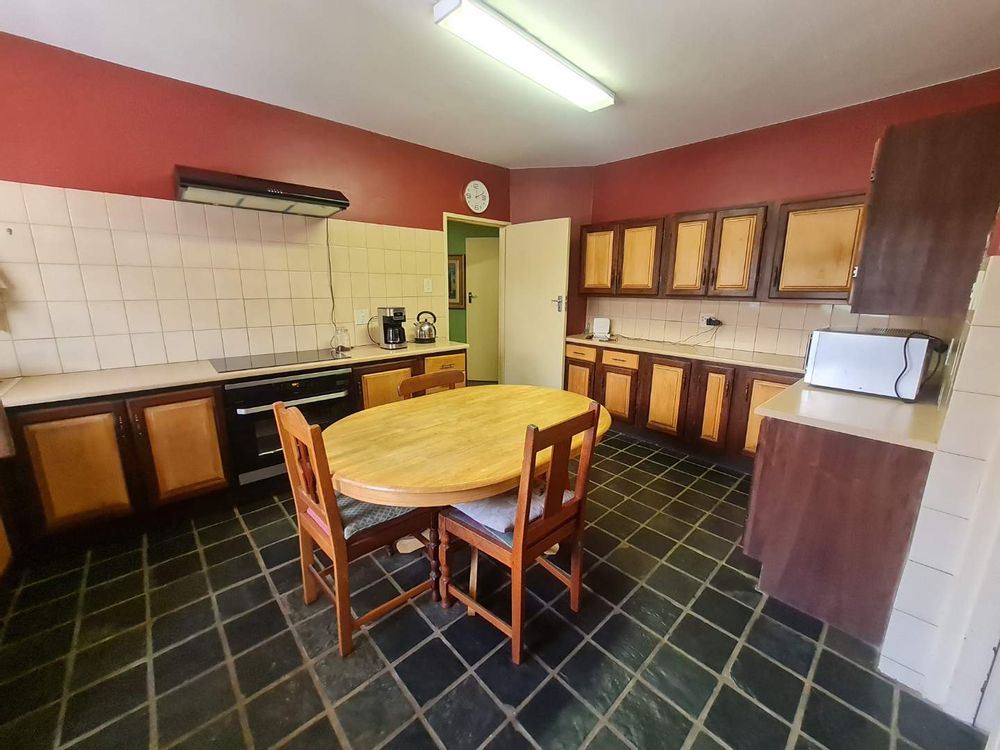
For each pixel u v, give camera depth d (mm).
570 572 1867
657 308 3811
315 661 1468
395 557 2037
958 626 1287
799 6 1712
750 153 3096
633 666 1465
